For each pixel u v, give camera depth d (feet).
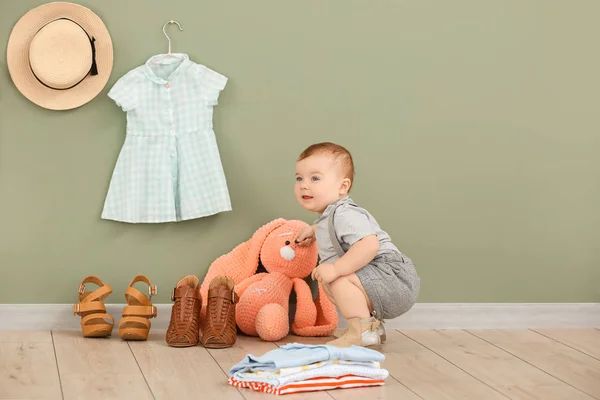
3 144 8.12
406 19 8.84
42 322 8.22
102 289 7.95
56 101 8.14
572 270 9.39
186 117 8.34
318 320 8.54
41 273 8.27
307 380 6.20
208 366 6.85
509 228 9.22
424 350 7.78
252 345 7.75
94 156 8.29
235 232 8.61
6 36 8.04
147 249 8.44
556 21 9.18
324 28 8.68
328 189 7.82
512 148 9.18
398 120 8.89
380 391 6.26
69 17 8.13
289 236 8.34
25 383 6.18
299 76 8.66
